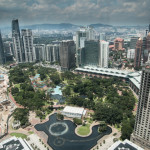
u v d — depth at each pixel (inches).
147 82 7613.2
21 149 7559.1
